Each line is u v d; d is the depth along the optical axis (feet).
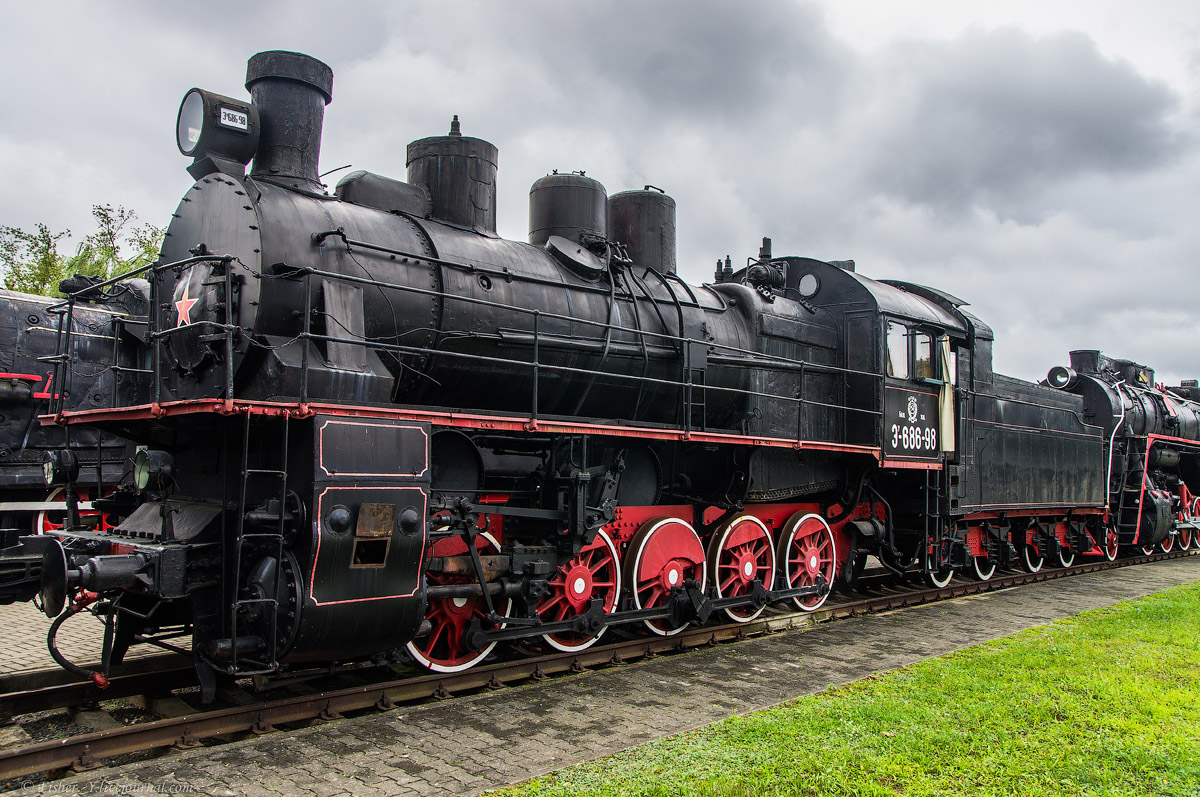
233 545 19.66
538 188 31.40
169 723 17.99
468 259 25.02
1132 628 32.37
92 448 44.91
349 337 20.65
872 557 59.36
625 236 33.63
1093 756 18.10
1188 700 22.31
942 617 36.24
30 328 43.32
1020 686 23.40
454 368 24.32
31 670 24.57
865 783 16.20
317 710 20.26
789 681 24.79
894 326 38.52
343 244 21.93
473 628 23.48
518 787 16.10
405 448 20.21
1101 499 59.00
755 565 32.94
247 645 18.48
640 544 28.35
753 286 37.93
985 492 45.16
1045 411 52.90
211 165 23.02
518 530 27.53
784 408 34.91
